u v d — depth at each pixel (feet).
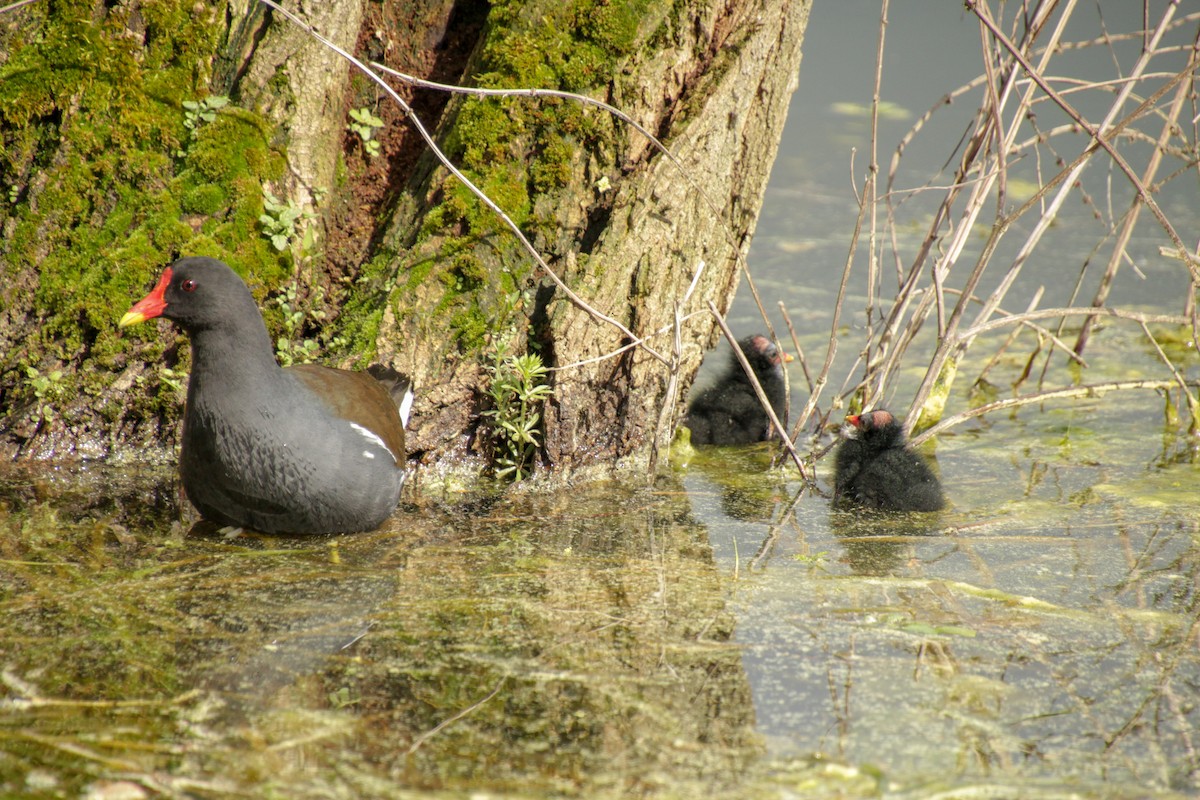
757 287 55.11
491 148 35.06
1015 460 38.34
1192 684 22.75
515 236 34.94
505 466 35.65
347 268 36.83
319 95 35.45
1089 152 33.19
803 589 27.30
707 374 47.03
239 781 18.38
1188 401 40.34
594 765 19.24
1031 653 23.98
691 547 30.27
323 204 36.24
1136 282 55.36
